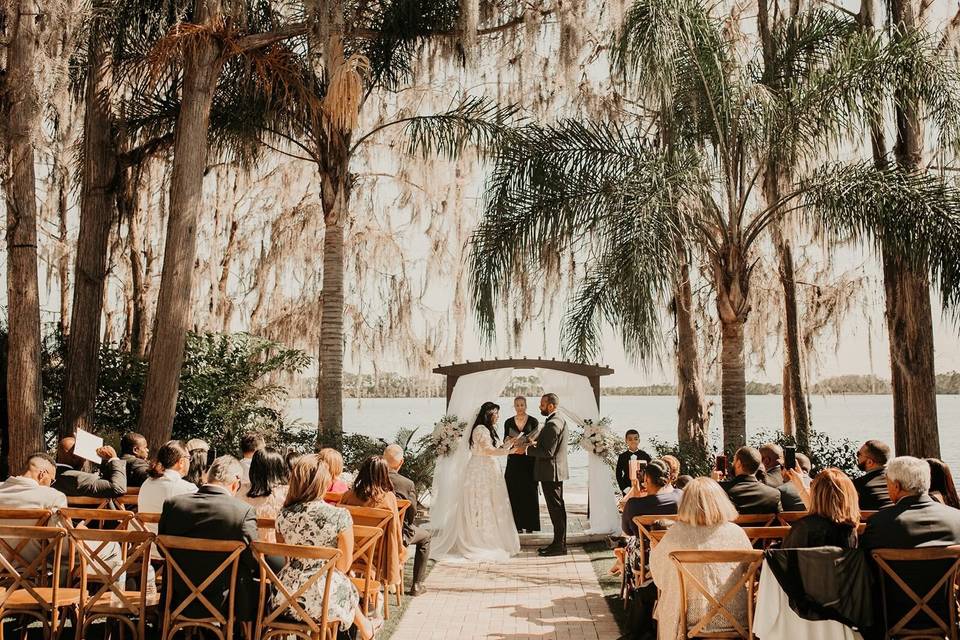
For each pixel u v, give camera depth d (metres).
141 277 16.31
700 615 4.94
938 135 10.80
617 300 10.30
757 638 4.82
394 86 15.14
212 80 11.66
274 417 15.06
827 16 12.59
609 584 8.20
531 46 13.64
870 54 10.87
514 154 12.16
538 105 15.11
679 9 10.84
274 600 5.17
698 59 11.01
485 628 6.57
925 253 10.15
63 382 12.48
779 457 7.52
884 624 4.65
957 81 10.70
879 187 10.36
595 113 15.09
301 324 18.34
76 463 8.12
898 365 11.27
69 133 13.90
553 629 6.54
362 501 6.57
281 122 13.56
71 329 12.48
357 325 18.02
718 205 11.52
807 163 11.50
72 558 5.58
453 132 13.36
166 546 5.05
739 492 6.53
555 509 9.98
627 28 10.84
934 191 10.31
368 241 18.09
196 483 7.06
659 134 12.87
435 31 13.69
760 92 10.95
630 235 10.02
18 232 11.23
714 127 11.30
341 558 5.18
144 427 11.02
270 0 13.33
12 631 6.23
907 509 4.80
